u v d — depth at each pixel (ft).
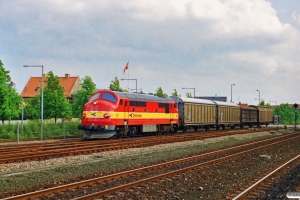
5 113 148.15
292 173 56.44
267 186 46.24
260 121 232.73
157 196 40.29
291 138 131.95
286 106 427.74
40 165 59.88
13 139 106.93
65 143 89.81
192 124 153.17
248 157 76.84
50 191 39.19
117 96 104.58
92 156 71.41
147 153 79.92
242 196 39.47
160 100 125.80
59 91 200.75
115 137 107.45
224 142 113.80
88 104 104.32
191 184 47.50
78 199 35.42
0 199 34.12
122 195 39.40
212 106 172.04
